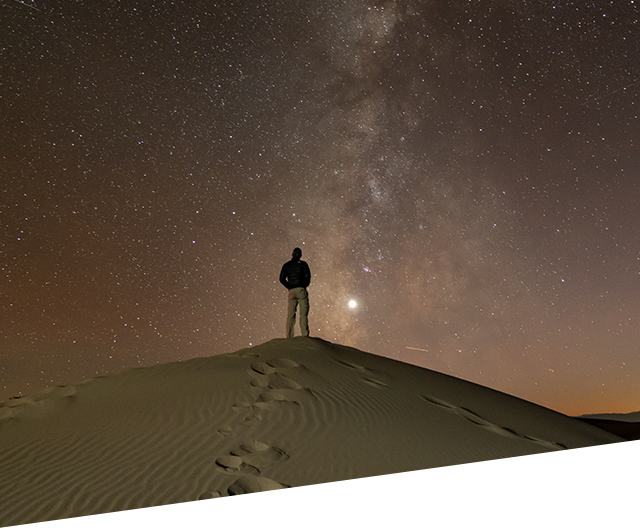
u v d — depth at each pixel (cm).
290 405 603
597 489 537
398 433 571
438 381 929
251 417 553
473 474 498
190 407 579
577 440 777
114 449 466
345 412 608
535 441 688
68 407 589
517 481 505
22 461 440
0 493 379
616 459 717
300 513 374
